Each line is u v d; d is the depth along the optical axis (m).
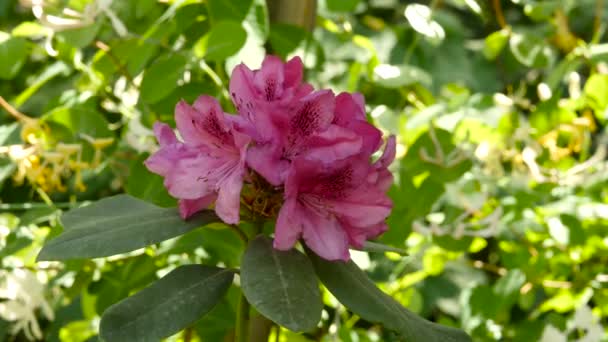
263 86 0.33
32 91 0.56
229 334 0.53
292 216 0.31
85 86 0.57
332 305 0.59
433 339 0.32
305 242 0.32
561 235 0.60
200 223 0.33
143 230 0.33
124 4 0.53
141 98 0.49
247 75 0.33
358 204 0.32
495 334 0.60
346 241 0.32
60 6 0.53
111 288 0.55
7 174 0.53
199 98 0.32
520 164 0.59
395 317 0.31
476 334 0.60
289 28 0.52
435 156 0.55
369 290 0.32
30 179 0.51
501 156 0.59
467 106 0.57
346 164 0.31
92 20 0.49
